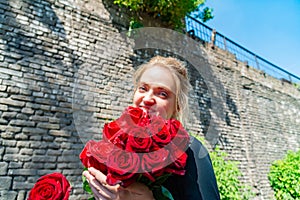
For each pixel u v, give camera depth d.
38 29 3.35
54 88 3.21
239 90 6.70
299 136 8.26
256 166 5.78
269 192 5.61
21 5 3.31
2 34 3.04
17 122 2.81
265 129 6.88
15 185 2.57
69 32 3.60
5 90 2.85
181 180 0.64
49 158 2.87
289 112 8.55
